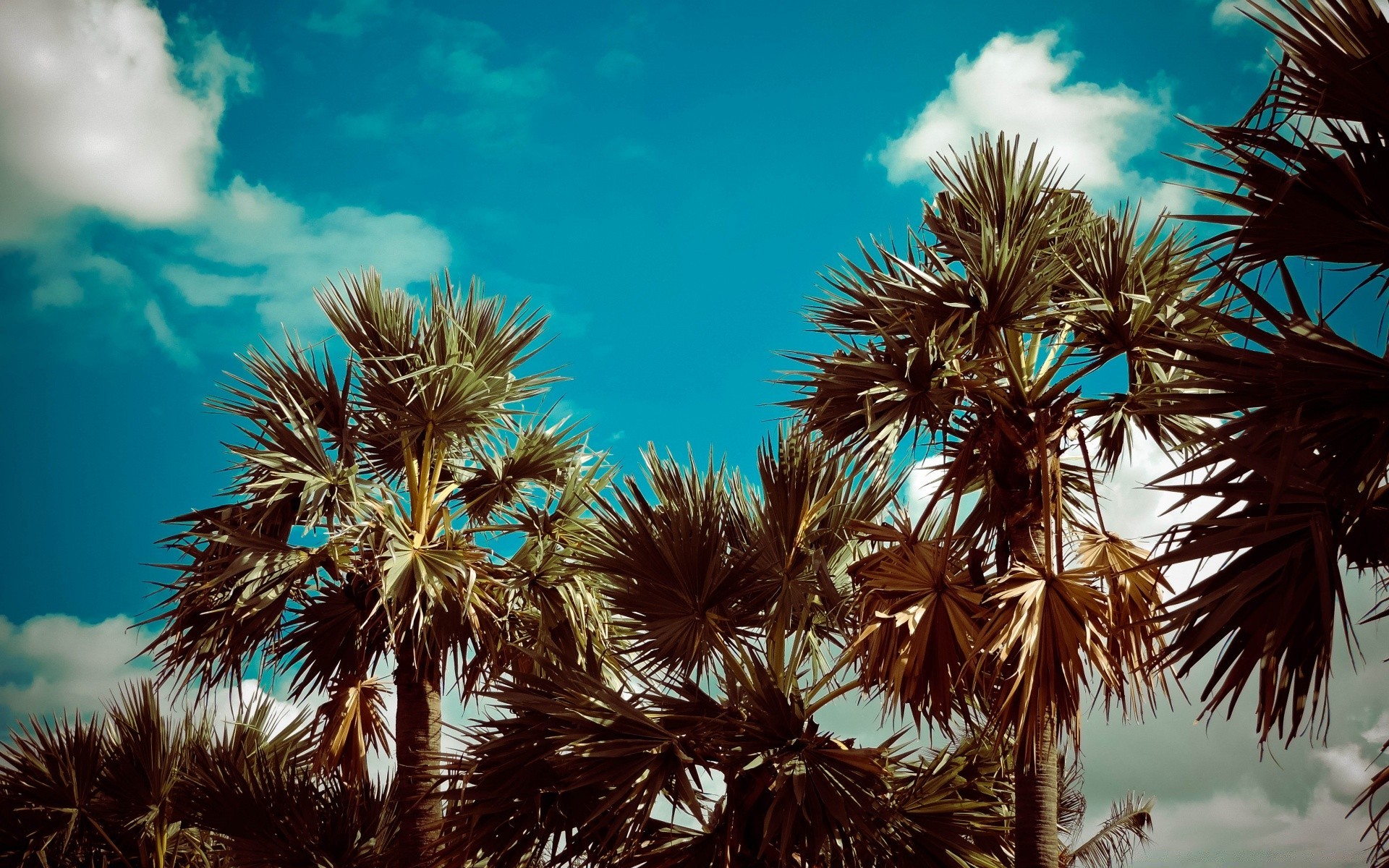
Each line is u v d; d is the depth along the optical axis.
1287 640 3.44
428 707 8.55
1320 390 3.27
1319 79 3.42
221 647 8.23
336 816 8.39
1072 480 7.22
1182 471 3.46
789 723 6.17
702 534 6.79
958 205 7.18
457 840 6.63
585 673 6.49
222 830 8.24
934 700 6.13
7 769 8.91
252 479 8.62
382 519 8.20
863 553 7.70
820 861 5.62
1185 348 3.62
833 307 6.78
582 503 8.92
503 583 8.57
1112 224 6.68
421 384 8.80
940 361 6.20
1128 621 5.95
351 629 8.68
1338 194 3.38
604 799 5.85
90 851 8.95
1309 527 3.33
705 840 6.17
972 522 6.63
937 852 6.12
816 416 6.55
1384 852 3.20
